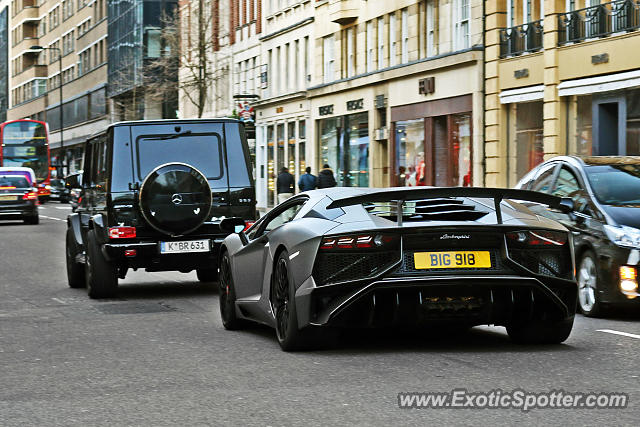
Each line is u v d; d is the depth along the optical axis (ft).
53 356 40.16
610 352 38.58
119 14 363.97
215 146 66.18
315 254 37.99
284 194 173.27
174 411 28.94
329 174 162.50
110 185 64.44
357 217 38.40
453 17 156.87
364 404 29.22
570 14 127.65
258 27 251.39
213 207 65.46
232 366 36.65
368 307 37.50
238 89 269.23
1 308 60.23
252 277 44.70
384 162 187.21
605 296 51.42
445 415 27.61
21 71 551.18
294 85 228.84
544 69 132.36
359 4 191.72
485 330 45.62
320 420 27.27
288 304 39.68
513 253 37.83
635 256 50.34
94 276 64.80
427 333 44.68
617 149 121.90
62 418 28.35
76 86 442.91
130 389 32.55
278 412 28.43
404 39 174.50
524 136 140.56
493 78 144.97
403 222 37.88
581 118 127.44
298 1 223.92
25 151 279.90
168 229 64.44
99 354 40.37
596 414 27.48
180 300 62.95
